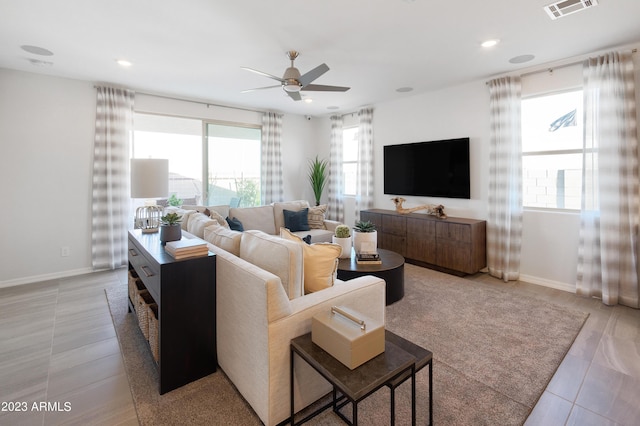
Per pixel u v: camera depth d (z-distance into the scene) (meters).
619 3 2.34
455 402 1.78
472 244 3.95
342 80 4.21
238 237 2.22
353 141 6.32
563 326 2.69
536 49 3.20
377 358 1.41
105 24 2.65
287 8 2.41
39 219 3.92
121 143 4.36
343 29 2.75
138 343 2.43
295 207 5.23
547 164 3.80
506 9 2.43
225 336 1.95
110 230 4.30
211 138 5.48
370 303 2.00
